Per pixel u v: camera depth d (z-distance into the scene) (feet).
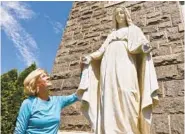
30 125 11.16
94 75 13.73
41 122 11.08
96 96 13.29
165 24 23.02
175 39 21.54
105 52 13.67
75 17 30.76
